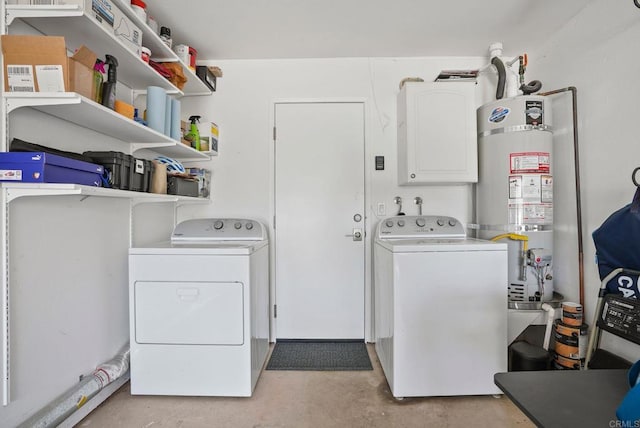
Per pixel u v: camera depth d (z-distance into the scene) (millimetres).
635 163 1660
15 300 1265
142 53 1721
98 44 1483
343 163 2576
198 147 2359
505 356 1745
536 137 2047
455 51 2475
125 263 1963
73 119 1489
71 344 1550
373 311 2553
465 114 2266
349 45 2375
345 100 2570
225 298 1758
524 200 2051
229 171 2592
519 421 1600
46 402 1407
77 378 1586
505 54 2525
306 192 2578
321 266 2574
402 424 1586
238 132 2590
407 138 2275
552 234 2072
